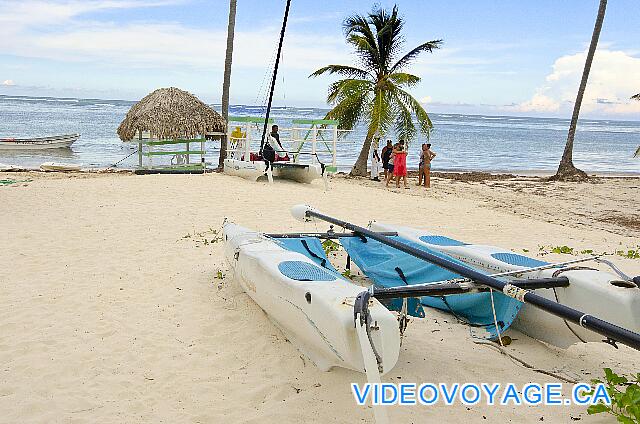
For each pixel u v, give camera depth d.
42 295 6.35
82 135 43.47
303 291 4.56
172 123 18.06
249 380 4.59
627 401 3.98
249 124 18.22
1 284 6.67
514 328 5.68
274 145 18.19
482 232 11.41
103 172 20.55
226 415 4.08
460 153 45.47
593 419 4.15
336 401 4.29
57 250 8.24
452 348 5.30
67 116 69.56
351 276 7.41
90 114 76.12
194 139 19.14
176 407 4.18
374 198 14.91
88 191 13.27
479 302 5.79
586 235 11.96
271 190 14.95
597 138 94.75
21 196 12.28
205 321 5.77
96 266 7.53
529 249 10.02
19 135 41.97
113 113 80.75
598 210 17.44
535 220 14.05
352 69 21.98
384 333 3.84
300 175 16.84
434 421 4.09
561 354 5.25
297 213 7.76
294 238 7.11
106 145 35.59
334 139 20.03
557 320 5.04
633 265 9.02
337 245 8.98
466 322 5.93
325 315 4.20
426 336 5.57
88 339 5.26
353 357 4.00
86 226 9.82
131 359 4.91
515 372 4.87
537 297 4.02
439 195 18.12
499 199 18.38
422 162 20.02
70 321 5.66
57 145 30.69
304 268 5.29
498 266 5.74
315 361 4.75
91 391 4.37
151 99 18.86
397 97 21.59
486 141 65.50
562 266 5.23
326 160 32.69
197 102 19.09
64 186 13.90
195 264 7.79
